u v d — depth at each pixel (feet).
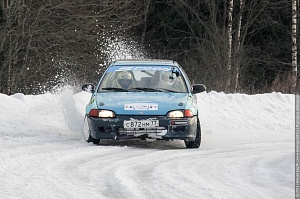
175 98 86.89
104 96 87.92
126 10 250.78
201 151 81.66
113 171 64.39
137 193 53.67
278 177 61.46
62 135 95.20
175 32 315.58
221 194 53.57
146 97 86.69
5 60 219.41
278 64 312.50
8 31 215.92
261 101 139.13
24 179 59.16
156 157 74.43
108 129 83.92
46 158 71.31
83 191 54.65
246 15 312.91
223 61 268.41
